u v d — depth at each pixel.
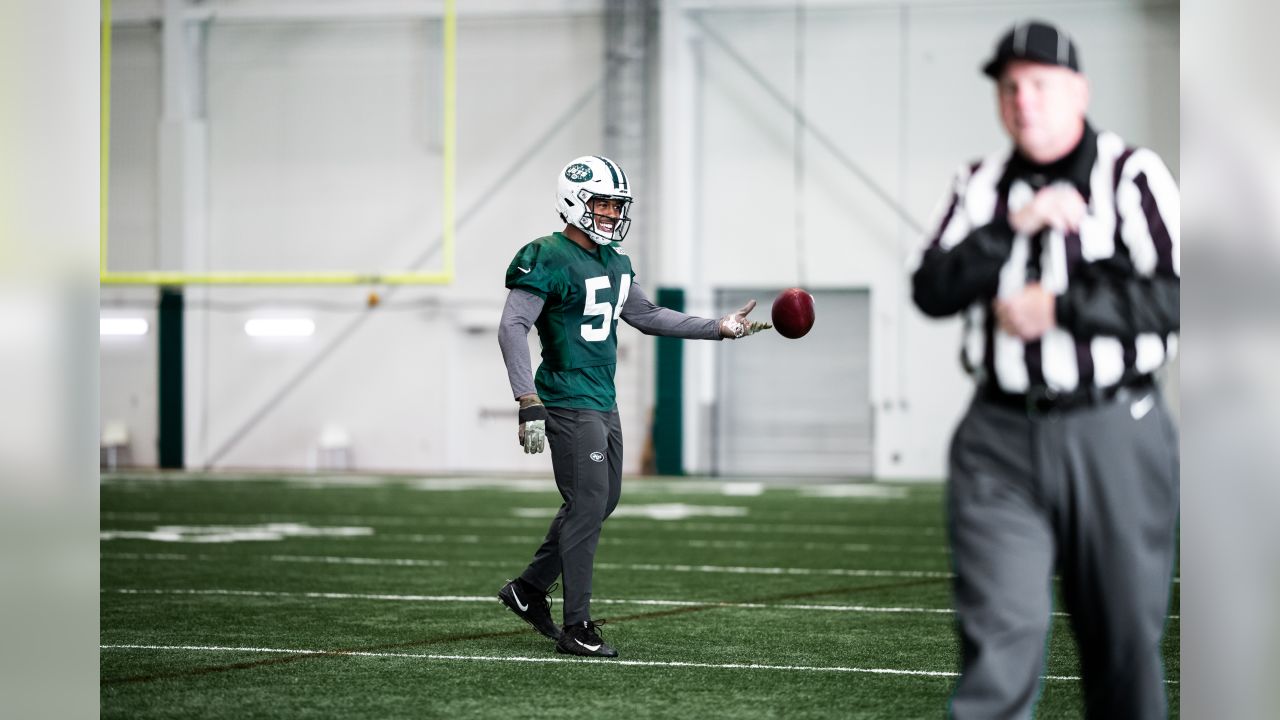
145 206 35.41
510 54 34.53
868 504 23.97
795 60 33.34
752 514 21.88
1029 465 5.32
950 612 11.48
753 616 11.27
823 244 33.38
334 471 34.66
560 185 9.03
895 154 33.06
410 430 35.03
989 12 32.69
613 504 9.40
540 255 8.86
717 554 16.17
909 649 9.66
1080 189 5.24
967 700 5.20
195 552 16.16
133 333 35.56
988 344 5.38
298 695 8.07
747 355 33.91
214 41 35.38
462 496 25.38
